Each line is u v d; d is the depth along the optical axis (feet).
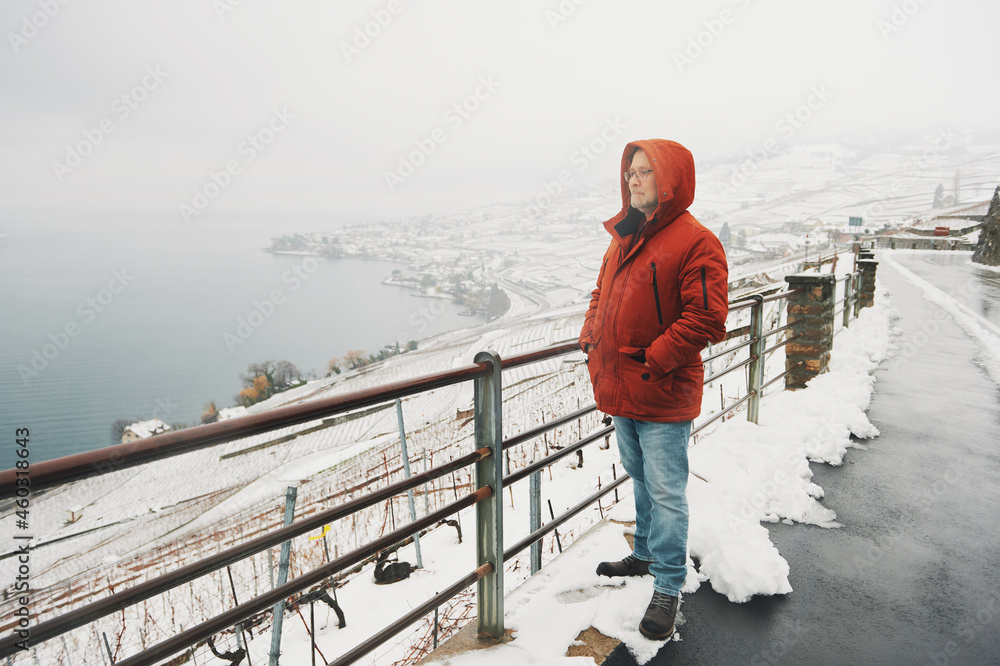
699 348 6.06
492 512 6.41
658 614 6.78
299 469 59.06
